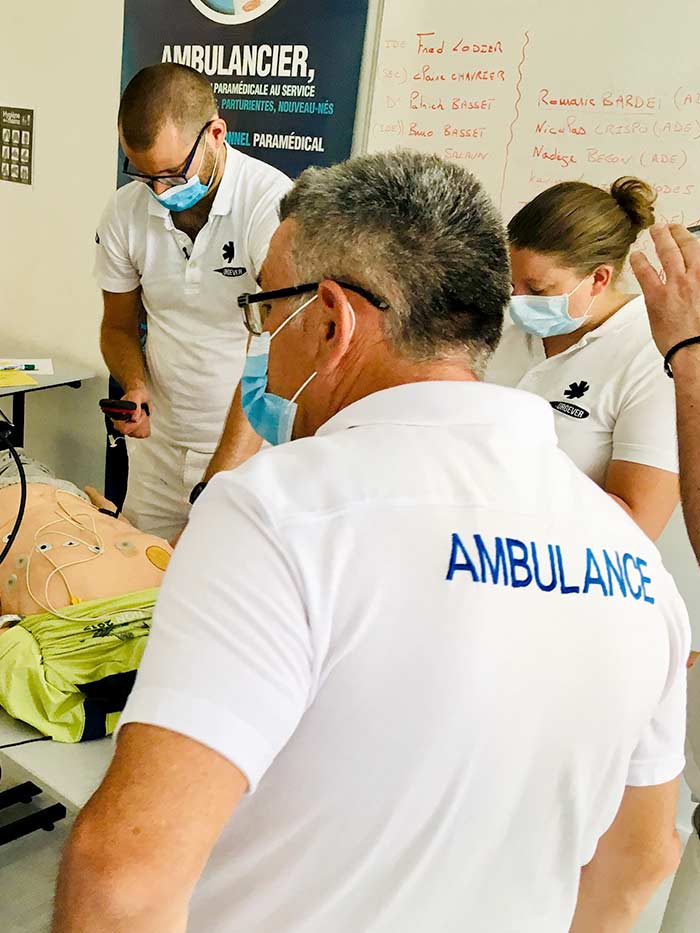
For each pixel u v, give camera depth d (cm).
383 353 70
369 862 61
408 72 239
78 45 318
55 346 359
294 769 60
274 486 59
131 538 165
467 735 59
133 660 136
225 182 211
